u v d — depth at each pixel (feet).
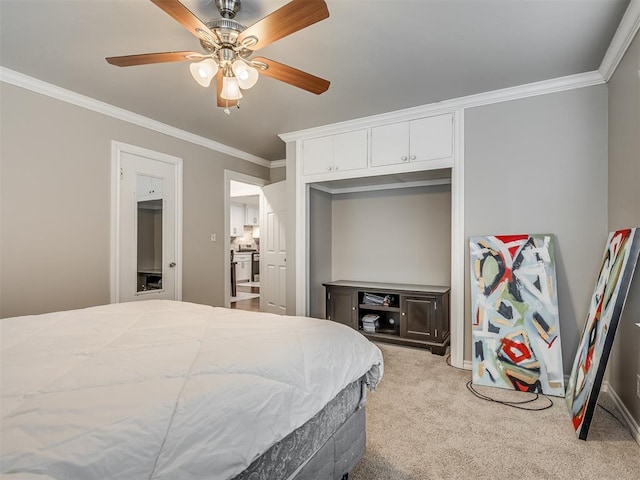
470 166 10.00
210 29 5.74
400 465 5.59
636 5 5.93
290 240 13.19
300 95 9.79
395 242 14.49
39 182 9.05
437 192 13.73
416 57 7.84
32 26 6.71
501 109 9.64
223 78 6.73
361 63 8.11
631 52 6.76
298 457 3.93
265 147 14.90
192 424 2.79
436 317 11.71
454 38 7.11
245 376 3.53
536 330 8.73
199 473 2.63
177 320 5.61
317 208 14.71
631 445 6.14
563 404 7.83
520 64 8.14
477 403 7.88
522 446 6.13
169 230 12.39
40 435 2.36
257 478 3.33
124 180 10.99
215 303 14.10
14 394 2.93
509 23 6.63
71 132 9.68
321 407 4.00
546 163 9.13
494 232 9.69
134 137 11.24
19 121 8.68
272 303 16.28
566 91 8.92
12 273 8.59
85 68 8.33
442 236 13.62
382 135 11.28
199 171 13.53
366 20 6.54
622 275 6.26
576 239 8.80
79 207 9.86
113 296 10.57
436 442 6.26
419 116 10.68
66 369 3.49
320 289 14.85
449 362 10.71
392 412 7.42
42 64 8.14
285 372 3.85
